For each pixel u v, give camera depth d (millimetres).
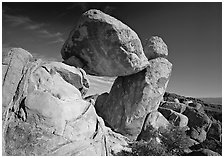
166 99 28141
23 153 9062
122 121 17125
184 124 18656
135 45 15891
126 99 17562
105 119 17969
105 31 15258
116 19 15742
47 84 11281
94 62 16234
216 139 18438
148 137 16469
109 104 18391
